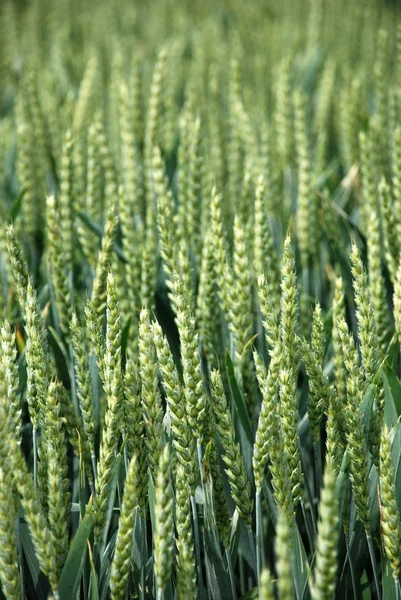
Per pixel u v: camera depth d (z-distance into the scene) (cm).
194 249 103
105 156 113
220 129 133
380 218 109
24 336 102
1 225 103
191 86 162
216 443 81
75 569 74
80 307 102
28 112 131
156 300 99
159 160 99
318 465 82
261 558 77
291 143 132
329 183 132
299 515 92
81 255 111
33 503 71
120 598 73
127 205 99
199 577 77
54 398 76
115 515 83
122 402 74
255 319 98
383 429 76
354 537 81
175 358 97
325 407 79
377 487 79
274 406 73
